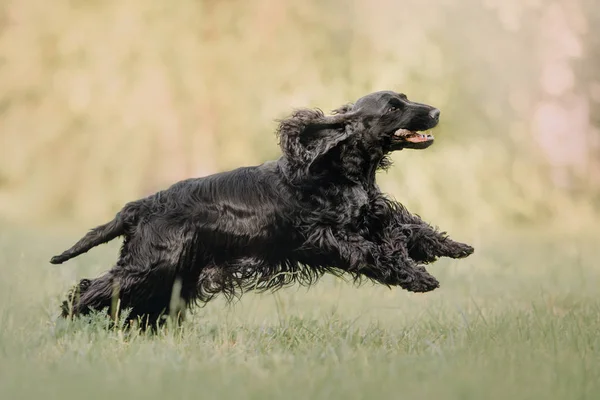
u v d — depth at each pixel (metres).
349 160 8.31
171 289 8.34
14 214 25.89
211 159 25.95
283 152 8.24
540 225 27.48
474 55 27.48
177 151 25.83
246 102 26.00
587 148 30.70
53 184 26.05
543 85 29.86
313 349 7.03
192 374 5.85
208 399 5.21
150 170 25.81
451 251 8.52
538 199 27.50
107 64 26.16
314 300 10.83
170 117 25.92
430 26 26.38
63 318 8.15
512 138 27.84
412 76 25.73
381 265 8.15
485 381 5.56
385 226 8.37
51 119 26.36
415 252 8.59
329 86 25.19
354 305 10.59
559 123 29.75
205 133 26.00
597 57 31.05
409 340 7.63
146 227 8.26
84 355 6.61
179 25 26.34
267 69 26.16
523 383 5.64
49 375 5.89
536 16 29.55
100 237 8.41
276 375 5.87
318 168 8.30
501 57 27.88
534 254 17.59
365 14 25.94
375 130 8.38
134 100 25.94
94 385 5.52
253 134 25.77
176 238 8.20
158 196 8.41
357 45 25.69
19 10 27.22
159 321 8.41
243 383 5.66
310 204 8.21
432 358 6.51
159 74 26.00
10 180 26.73
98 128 25.94
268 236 8.26
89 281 8.44
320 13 26.45
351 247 8.12
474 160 26.48
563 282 13.12
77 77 26.25
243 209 8.24
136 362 6.29
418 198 25.47
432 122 8.42
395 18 26.09
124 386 5.50
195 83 26.00
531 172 27.73
